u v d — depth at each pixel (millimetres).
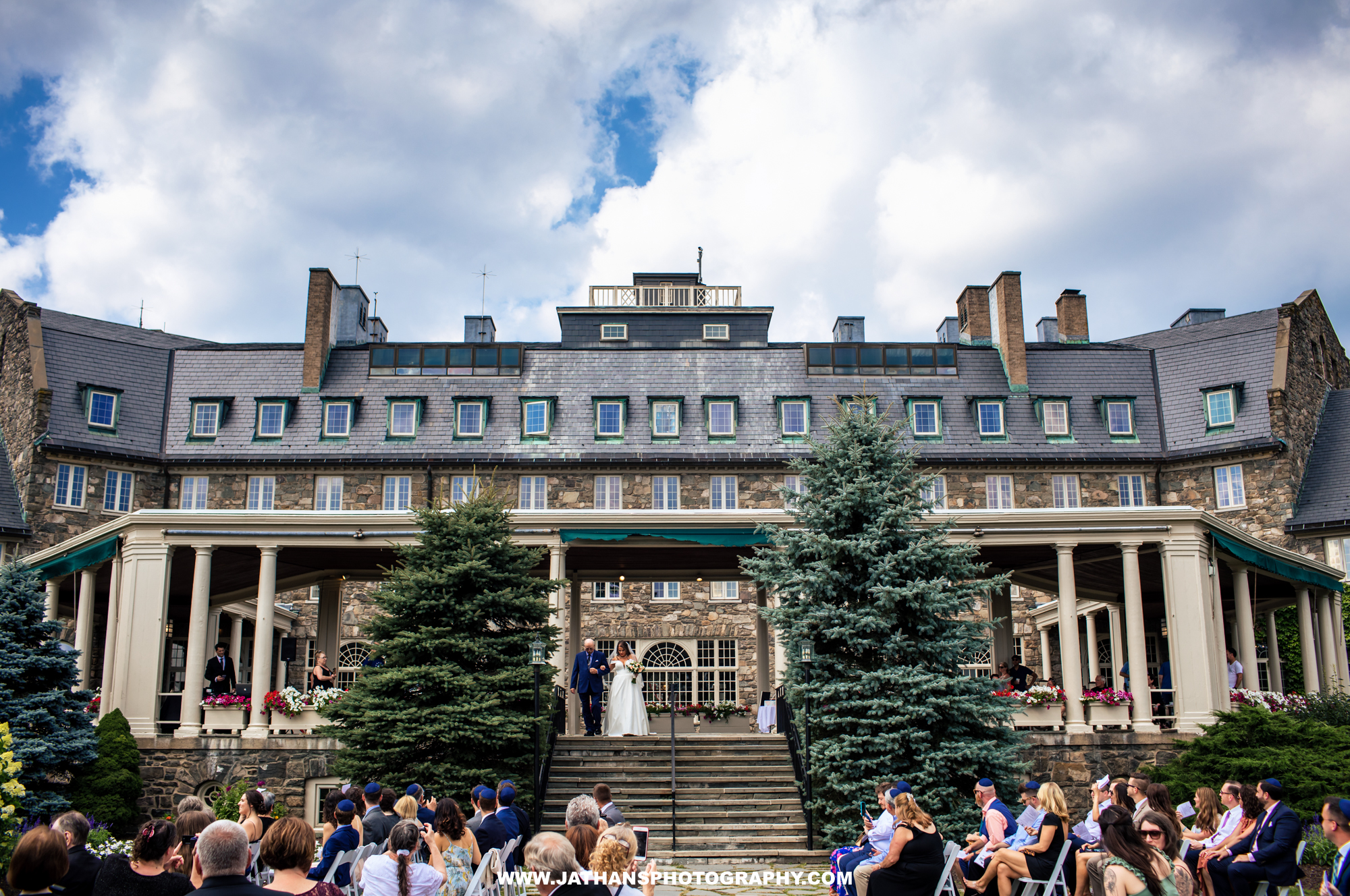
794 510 21094
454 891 9305
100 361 37125
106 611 30453
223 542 21016
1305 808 16781
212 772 19781
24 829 17375
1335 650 27281
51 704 18812
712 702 36344
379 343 41500
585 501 36781
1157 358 40125
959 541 20812
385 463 36531
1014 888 10602
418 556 18734
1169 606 20734
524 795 17125
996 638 26125
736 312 46219
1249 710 18766
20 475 34562
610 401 38156
